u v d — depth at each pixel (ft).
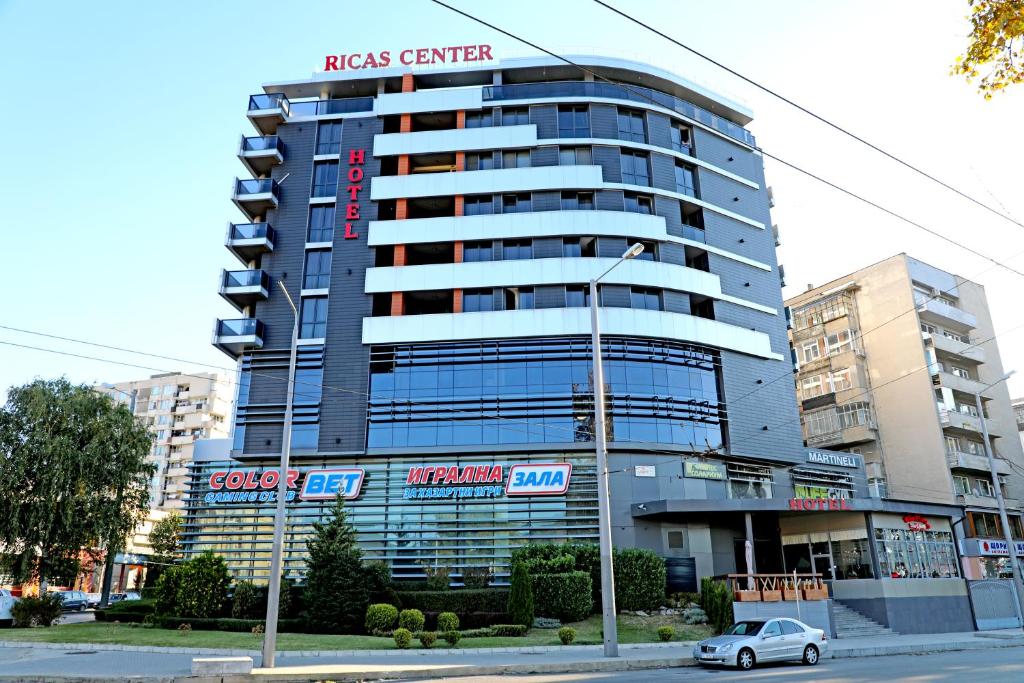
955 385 158.20
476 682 49.80
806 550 118.11
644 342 119.65
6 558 97.71
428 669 54.13
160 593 95.81
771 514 111.14
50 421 104.06
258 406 119.55
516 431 113.91
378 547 108.06
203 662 50.42
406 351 119.65
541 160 132.98
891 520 111.45
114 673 51.49
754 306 135.33
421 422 115.55
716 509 103.50
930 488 150.41
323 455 115.03
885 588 103.65
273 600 57.41
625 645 75.20
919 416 155.22
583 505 109.60
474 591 94.63
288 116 138.31
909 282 163.22
